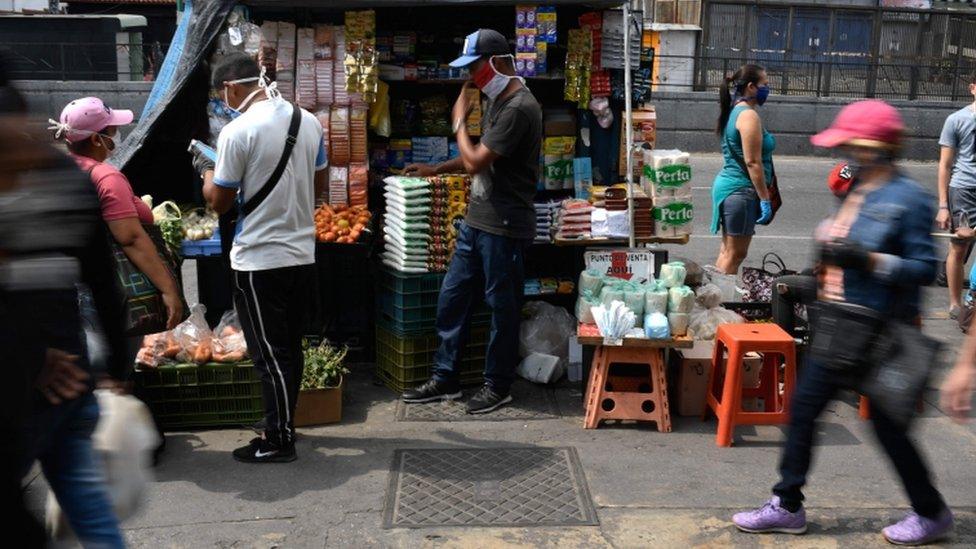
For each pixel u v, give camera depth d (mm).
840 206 3873
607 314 5086
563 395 5711
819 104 16656
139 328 4227
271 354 4691
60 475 2906
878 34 18125
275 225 4598
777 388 5230
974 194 7102
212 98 6035
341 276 5969
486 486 4539
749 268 6680
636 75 6117
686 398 5367
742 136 6262
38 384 2664
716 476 4656
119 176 4215
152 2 21359
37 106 2568
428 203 5484
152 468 4730
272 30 5898
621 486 4551
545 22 5930
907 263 3621
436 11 6527
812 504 4387
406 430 5195
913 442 3895
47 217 2533
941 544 4023
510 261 5230
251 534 4121
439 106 6488
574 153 6312
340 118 5926
